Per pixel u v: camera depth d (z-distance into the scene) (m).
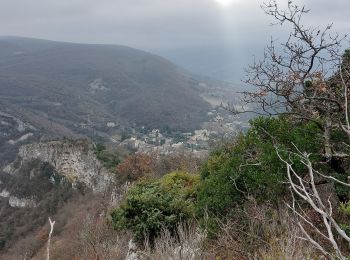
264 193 8.19
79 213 45.06
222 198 8.91
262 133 9.13
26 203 65.94
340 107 7.39
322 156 7.83
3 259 43.69
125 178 39.91
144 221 10.92
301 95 8.30
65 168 64.62
